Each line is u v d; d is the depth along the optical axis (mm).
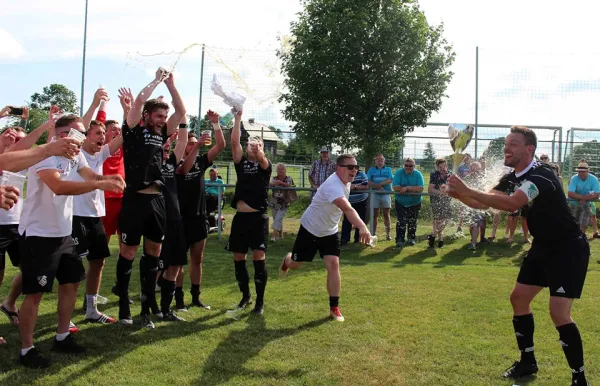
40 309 5484
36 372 3879
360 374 3912
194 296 5809
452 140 3828
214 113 5793
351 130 13648
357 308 5633
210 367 4027
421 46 13195
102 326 4996
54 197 4070
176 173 5648
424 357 4258
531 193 3615
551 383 3824
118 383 3717
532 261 3914
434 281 6973
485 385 3764
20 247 4074
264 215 5633
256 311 5477
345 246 10117
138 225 4816
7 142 5117
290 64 13172
